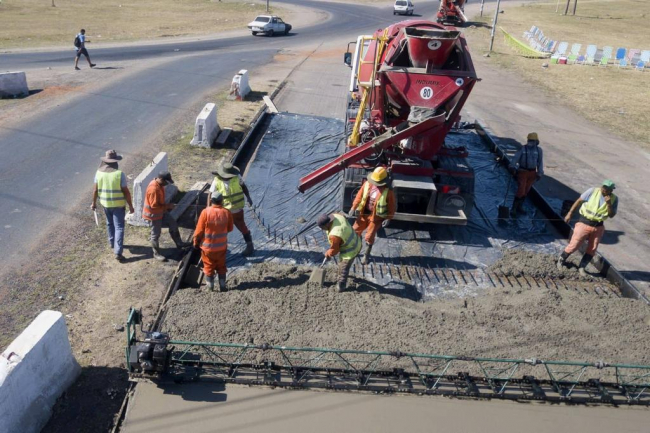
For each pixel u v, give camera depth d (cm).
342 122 1508
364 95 983
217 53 2584
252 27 3269
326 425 520
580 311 716
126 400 535
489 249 891
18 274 728
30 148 1186
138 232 863
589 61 2881
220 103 1656
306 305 684
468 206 891
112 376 569
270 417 525
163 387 552
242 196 771
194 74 2055
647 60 2802
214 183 775
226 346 552
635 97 2152
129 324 527
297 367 577
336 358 602
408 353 592
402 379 575
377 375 584
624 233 1005
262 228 895
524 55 3050
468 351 625
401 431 520
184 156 1197
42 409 503
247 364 577
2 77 1552
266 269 765
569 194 1169
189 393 547
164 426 507
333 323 657
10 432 458
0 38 2695
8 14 3569
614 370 613
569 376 600
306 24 3919
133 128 1372
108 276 743
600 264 850
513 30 4044
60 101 1566
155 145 1259
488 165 1286
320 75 2203
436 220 872
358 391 564
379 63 955
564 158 1402
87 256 789
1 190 970
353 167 909
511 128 1644
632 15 5256
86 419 516
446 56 881
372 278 780
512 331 669
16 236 823
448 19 3856
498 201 1088
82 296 695
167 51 2572
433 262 838
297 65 2384
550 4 6172
